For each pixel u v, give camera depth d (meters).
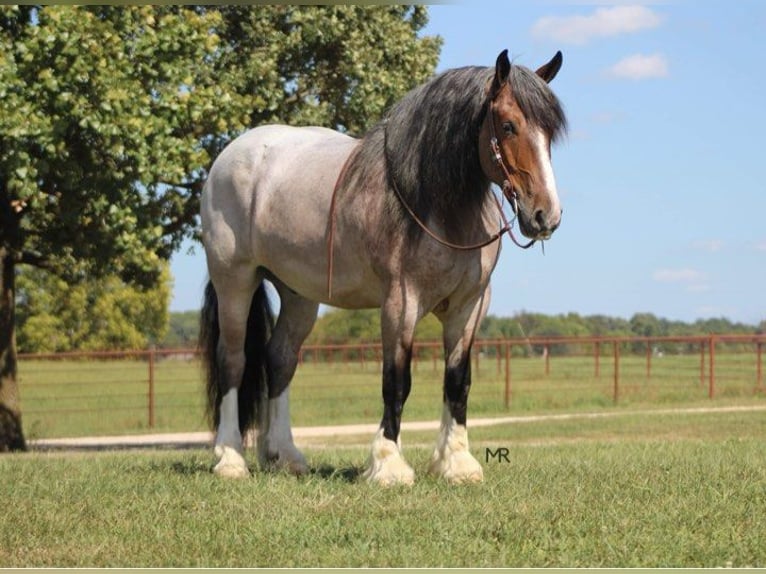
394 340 8.05
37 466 10.35
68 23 14.90
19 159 14.84
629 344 56.09
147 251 17.44
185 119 16.12
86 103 15.09
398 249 7.94
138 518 7.12
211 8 17.92
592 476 8.51
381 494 7.59
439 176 7.82
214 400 9.72
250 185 9.20
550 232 7.42
